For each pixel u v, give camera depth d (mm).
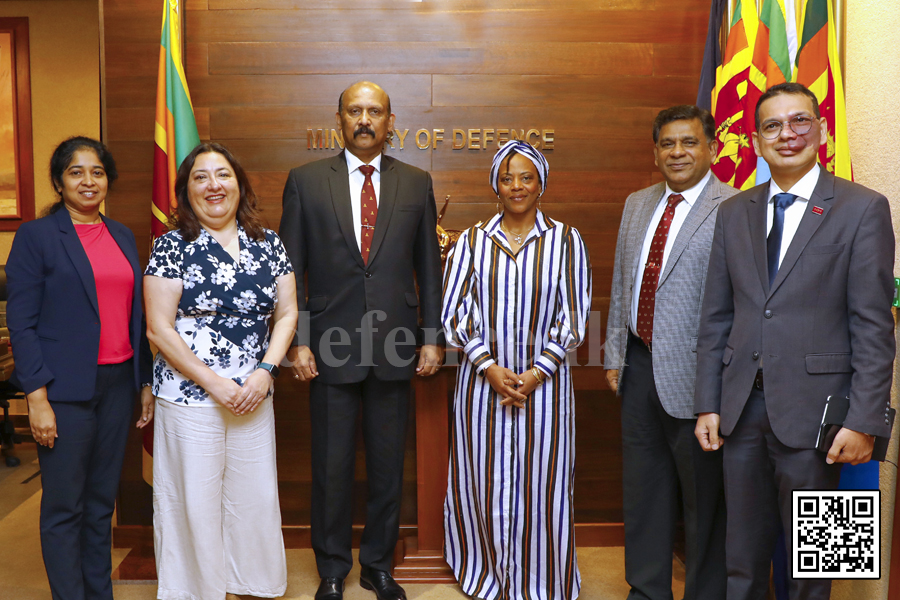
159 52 2811
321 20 2820
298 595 2490
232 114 2838
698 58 2869
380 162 2373
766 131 1746
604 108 2877
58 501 2066
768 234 1815
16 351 2004
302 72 2834
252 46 2824
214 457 2105
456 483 2434
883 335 1625
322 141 2848
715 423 1911
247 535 2238
